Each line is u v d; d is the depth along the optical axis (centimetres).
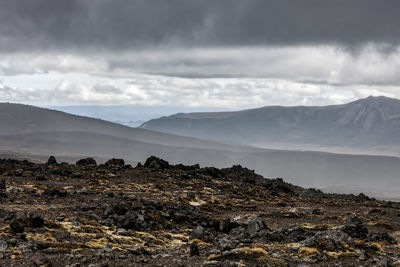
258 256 3688
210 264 3431
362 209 9956
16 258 3378
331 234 4562
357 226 5469
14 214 4988
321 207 10144
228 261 3422
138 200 7706
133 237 4862
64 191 7744
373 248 4469
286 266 3541
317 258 3856
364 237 5384
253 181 13475
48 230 4556
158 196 8962
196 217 6494
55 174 10450
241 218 7431
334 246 4281
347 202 11575
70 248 3853
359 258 3894
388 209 9912
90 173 10900
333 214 8694
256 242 4719
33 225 4575
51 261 3378
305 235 5019
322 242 4331
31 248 3697
